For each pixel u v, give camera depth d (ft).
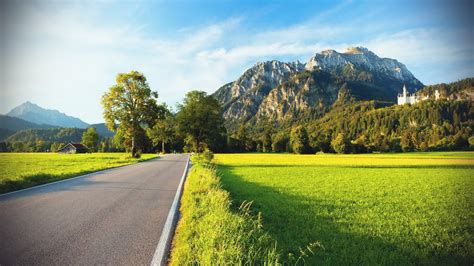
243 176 86.94
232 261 16.06
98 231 24.04
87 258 18.39
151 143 361.10
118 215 29.60
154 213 30.55
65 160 152.87
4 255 18.79
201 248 18.45
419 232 29.01
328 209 40.09
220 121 243.81
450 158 213.25
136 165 111.34
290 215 35.40
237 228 21.94
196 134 237.86
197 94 239.09
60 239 21.98
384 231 29.40
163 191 45.85
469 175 94.22
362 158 227.81
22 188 49.08
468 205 43.88
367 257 22.08
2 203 35.70
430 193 56.08
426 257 22.48
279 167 128.16
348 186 66.03
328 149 373.20
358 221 33.35
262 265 17.40
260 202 44.11
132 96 169.89
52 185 52.70
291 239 25.77
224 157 246.47
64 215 29.50
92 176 69.05
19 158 176.76
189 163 125.70
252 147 460.96
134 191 45.68
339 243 25.18
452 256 22.86
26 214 29.89
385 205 43.57
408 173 102.12
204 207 29.96
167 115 186.91
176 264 17.01
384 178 84.89
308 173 99.04
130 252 19.43
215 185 46.21
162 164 117.91
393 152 373.81
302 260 21.03
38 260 18.01
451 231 29.73
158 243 21.18
